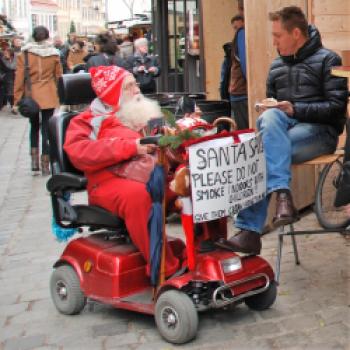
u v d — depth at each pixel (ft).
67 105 15.38
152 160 13.87
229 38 29.48
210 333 13.35
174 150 13.00
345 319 13.53
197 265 13.10
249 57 18.88
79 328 14.20
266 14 19.11
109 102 14.33
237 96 23.66
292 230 15.56
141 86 30.37
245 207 13.14
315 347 12.51
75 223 15.01
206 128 13.93
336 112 15.15
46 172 31.48
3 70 61.82
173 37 33.88
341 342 12.63
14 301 16.06
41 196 27.14
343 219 16.63
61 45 74.90
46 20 233.55
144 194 13.50
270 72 16.26
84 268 14.42
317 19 20.85
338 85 15.14
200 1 29.19
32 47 30.25
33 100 30.25
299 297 14.74
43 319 14.82
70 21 253.44
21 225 22.97
